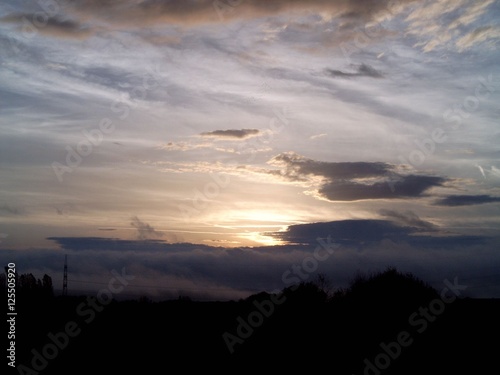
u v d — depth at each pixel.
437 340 26.70
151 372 23.97
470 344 26.06
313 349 27.20
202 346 29.17
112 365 25.66
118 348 28.67
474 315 29.30
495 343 25.86
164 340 30.02
